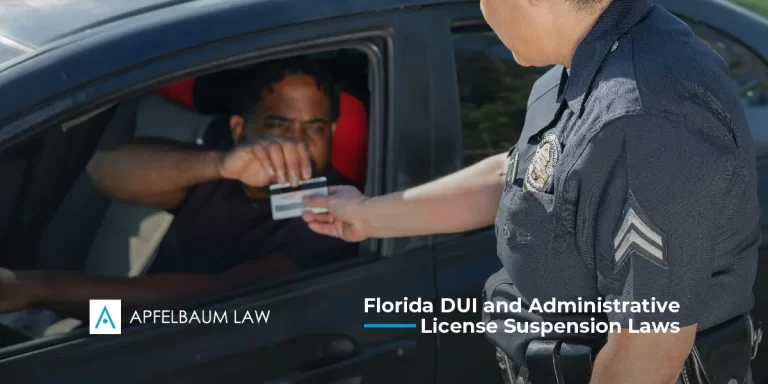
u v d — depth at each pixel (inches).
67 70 63.4
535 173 54.0
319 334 73.5
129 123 74.9
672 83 49.4
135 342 66.6
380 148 77.8
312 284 74.4
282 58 78.0
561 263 54.2
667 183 48.4
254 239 77.1
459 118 80.9
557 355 60.2
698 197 48.7
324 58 80.7
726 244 53.1
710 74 51.3
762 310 94.3
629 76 50.0
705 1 98.7
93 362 64.7
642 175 48.6
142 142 75.7
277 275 75.2
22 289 67.5
